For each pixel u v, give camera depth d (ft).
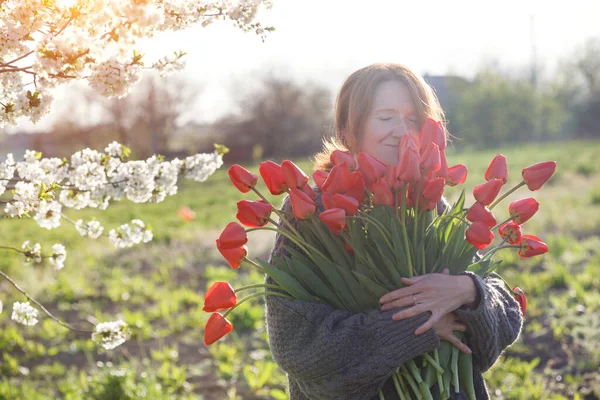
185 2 6.22
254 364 19.72
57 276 33.42
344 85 7.40
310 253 6.39
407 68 7.16
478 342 6.25
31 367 20.27
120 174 7.71
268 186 6.35
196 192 98.17
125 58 5.61
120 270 36.01
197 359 20.51
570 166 85.71
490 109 164.25
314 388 6.20
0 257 40.40
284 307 6.19
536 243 6.75
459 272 6.41
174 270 35.68
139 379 18.02
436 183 6.04
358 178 6.04
